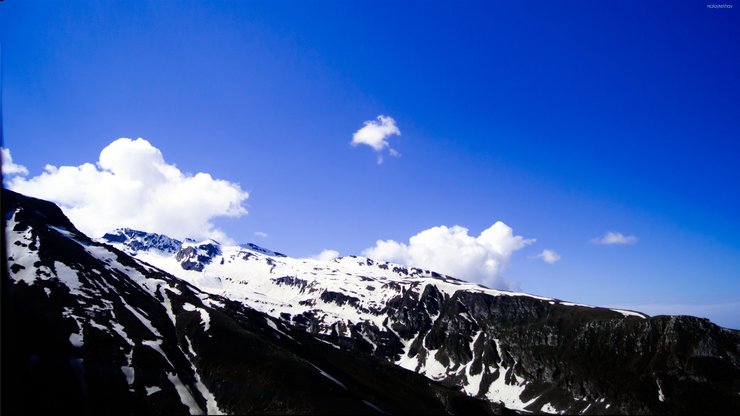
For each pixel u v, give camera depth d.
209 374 133.50
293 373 133.50
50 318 129.00
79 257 180.25
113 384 116.06
